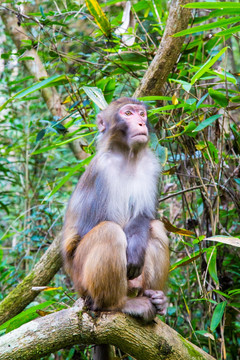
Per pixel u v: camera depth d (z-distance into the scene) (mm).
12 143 12547
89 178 6656
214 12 8039
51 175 13008
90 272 5691
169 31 7551
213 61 6211
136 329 5512
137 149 6688
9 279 10031
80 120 8711
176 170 8234
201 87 8305
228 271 8797
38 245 10219
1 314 8195
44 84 7727
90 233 5973
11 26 10594
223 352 7254
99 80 8797
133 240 6133
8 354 5055
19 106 13617
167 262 6430
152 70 7773
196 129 6867
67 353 8477
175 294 9250
